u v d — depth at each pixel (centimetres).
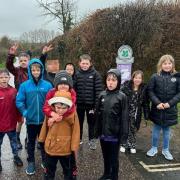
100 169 235
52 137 189
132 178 221
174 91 254
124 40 513
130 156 264
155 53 525
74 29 629
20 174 224
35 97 223
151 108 264
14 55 279
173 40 538
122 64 388
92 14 544
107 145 211
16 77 279
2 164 241
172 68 256
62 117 187
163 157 262
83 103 279
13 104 234
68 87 197
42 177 219
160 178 222
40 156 259
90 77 277
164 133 263
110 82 206
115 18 512
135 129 272
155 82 257
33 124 225
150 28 514
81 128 289
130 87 271
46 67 276
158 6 541
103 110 208
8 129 234
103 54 522
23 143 293
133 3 518
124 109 205
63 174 210
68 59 651
